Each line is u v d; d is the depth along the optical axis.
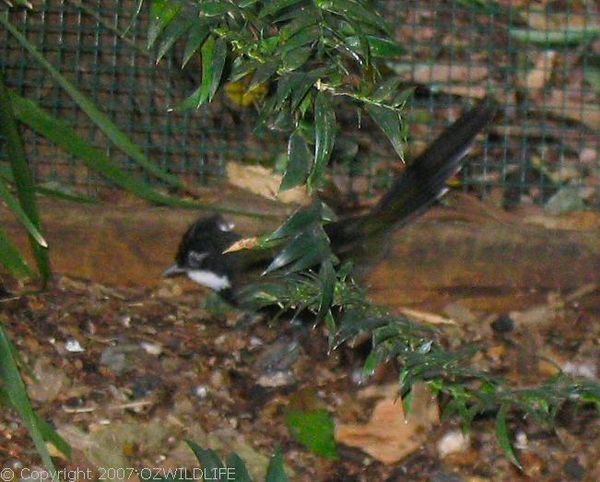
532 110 11.26
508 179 11.09
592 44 11.59
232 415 8.66
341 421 8.65
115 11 10.67
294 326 9.48
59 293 9.82
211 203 10.43
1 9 9.66
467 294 10.02
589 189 11.09
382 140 10.70
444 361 4.70
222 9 4.12
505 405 4.69
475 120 9.37
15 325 9.32
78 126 10.75
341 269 5.07
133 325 9.55
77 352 9.12
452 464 8.25
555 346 9.64
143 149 10.82
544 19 11.56
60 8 10.64
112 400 8.63
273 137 10.73
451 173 9.16
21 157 6.02
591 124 11.34
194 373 9.05
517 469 8.20
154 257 10.01
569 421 8.48
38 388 8.62
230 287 9.57
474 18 11.45
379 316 4.86
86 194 10.59
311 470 8.19
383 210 9.10
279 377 9.09
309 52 4.27
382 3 11.34
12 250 6.32
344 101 9.77
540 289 10.05
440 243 9.82
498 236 9.87
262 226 9.89
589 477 8.16
